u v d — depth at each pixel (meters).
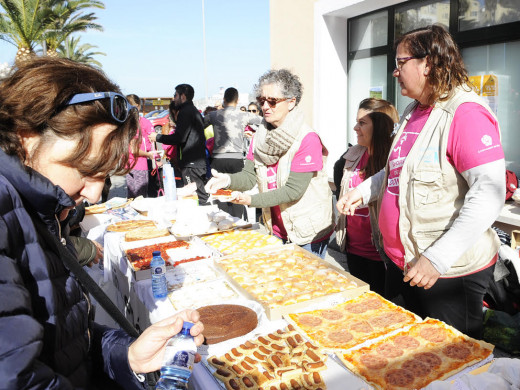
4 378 0.62
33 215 0.85
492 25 4.52
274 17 7.21
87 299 1.01
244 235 2.85
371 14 5.95
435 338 1.49
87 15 19.28
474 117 1.58
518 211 3.45
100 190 0.94
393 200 1.94
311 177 2.51
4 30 16.83
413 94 1.78
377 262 2.74
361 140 2.66
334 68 6.43
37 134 0.81
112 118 0.85
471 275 1.75
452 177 1.69
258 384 1.28
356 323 1.62
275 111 2.44
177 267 2.29
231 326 1.58
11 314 0.66
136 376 1.07
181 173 6.13
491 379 1.23
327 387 1.27
